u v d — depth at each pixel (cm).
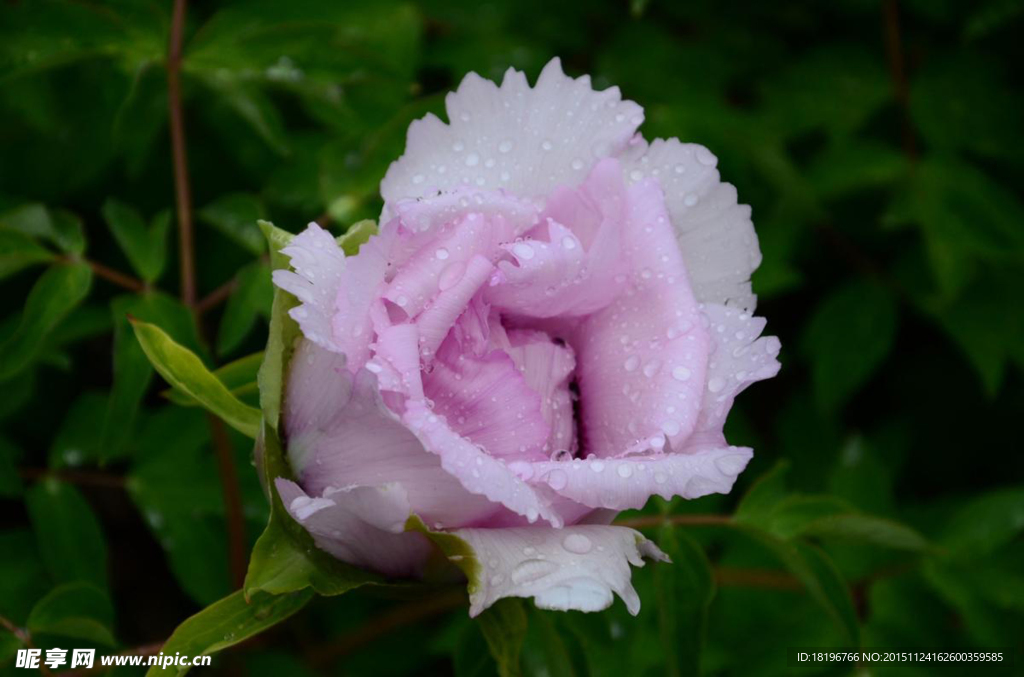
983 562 87
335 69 83
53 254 80
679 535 79
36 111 88
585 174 73
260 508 84
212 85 83
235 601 70
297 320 68
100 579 82
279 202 87
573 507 69
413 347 68
